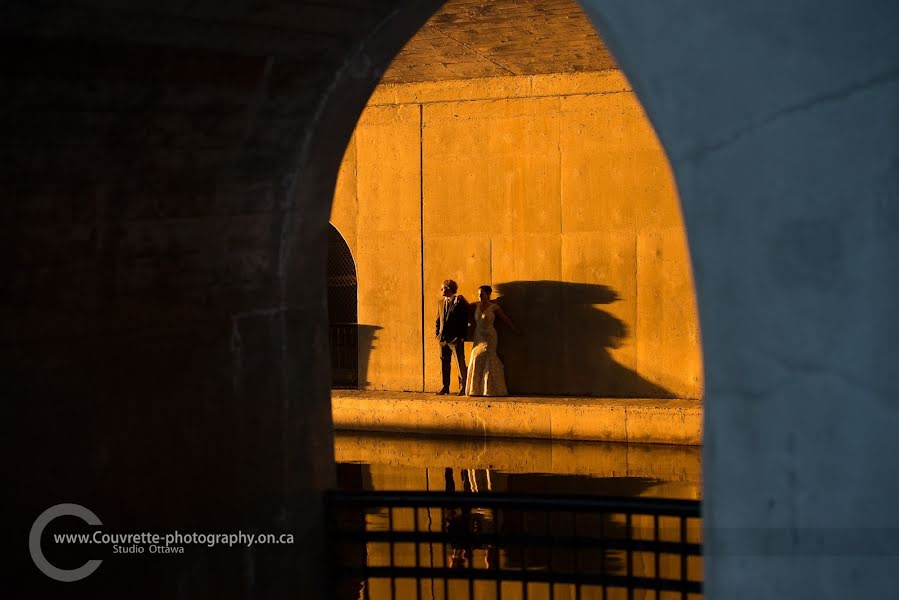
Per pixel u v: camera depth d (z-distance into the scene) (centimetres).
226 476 1204
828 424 461
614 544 1114
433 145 3862
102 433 1083
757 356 482
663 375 3588
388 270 3944
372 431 3709
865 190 448
